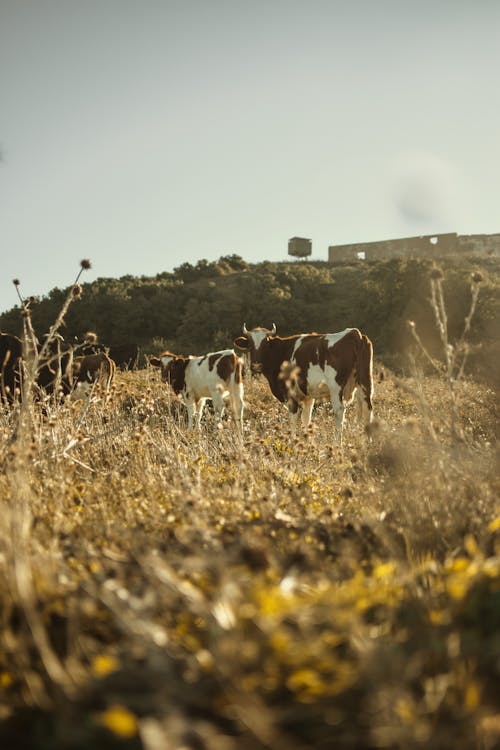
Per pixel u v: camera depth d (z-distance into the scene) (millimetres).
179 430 6945
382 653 2096
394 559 3072
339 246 100812
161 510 4102
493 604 2391
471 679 2070
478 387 12141
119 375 16688
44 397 6211
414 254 94125
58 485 4457
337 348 10930
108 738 1882
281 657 2080
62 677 2078
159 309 56594
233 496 4352
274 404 13945
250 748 1856
